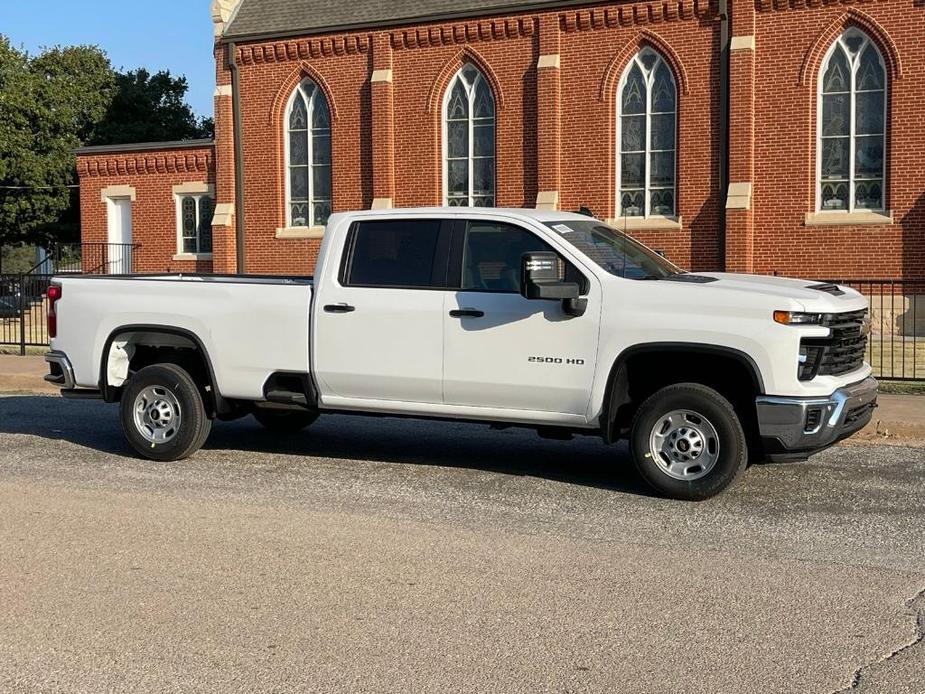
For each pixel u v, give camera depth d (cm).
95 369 956
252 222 2684
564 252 800
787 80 2131
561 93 2322
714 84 2188
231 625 507
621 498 777
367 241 866
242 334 898
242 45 2645
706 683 438
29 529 686
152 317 930
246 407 940
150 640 488
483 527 692
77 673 450
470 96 2433
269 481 840
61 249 3756
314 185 2634
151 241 2891
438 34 2420
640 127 2281
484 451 973
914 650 473
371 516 722
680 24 2205
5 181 3105
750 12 2141
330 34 2538
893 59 2045
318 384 880
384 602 540
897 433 1038
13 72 3192
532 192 2373
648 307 768
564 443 1017
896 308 2069
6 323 2020
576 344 788
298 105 2625
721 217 2197
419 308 834
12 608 532
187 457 934
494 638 489
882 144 2086
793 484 823
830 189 2133
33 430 1107
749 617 516
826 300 757
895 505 752
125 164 2884
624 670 451
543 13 2317
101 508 745
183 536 668
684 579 578
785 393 736
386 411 869
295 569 597
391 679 442
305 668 454
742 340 741
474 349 818
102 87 4281
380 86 2478
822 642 483
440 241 841
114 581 576
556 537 667
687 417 764
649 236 2270
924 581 574
